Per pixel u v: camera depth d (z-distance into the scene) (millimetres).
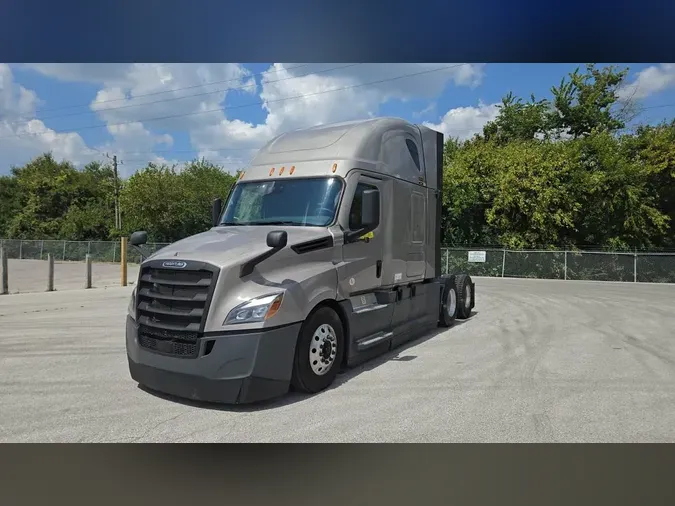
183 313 4883
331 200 6117
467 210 29469
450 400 5145
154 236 37938
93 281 21219
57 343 8211
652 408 4898
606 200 27750
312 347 5340
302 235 5691
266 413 4773
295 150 6816
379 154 6996
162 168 39031
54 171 49656
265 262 5105
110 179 47344
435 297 9016
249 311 4770
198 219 38156
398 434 4254
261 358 4734
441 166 9383
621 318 11055
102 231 44719
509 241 27531
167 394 5387
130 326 5379
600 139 29062
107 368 6562
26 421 4605
